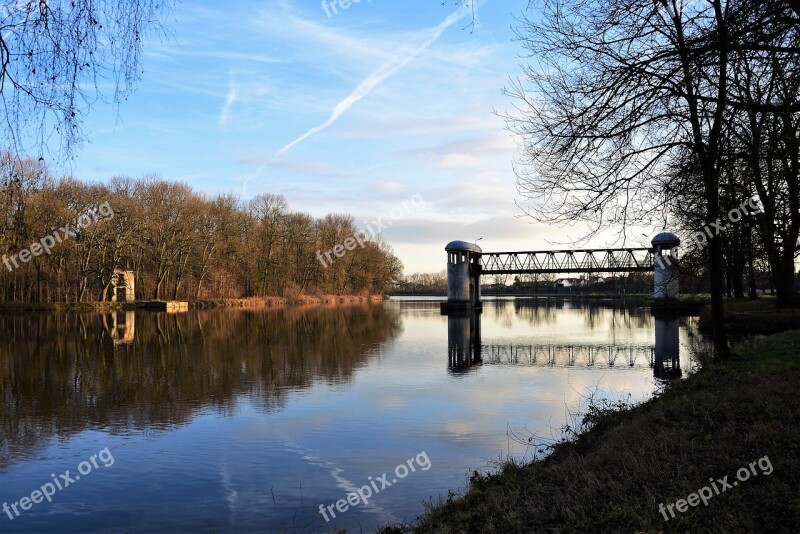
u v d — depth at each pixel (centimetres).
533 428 1501
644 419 1126
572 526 696
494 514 793
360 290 11138
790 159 1056
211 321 5647
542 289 17862
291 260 9469
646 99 959
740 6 825
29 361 2858
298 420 1641
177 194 7975
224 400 1925
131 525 964
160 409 1797
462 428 1524
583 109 986
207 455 1327
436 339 4009
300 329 4766
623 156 1034
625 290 12925
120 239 7194
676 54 894
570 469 928
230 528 944
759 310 3647
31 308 6644
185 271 8425
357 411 1747
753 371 1423
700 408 1105
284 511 1004
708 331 3784
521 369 2633
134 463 1277
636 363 2811
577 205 1066
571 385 2180
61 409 1806
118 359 2923
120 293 8225
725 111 999
